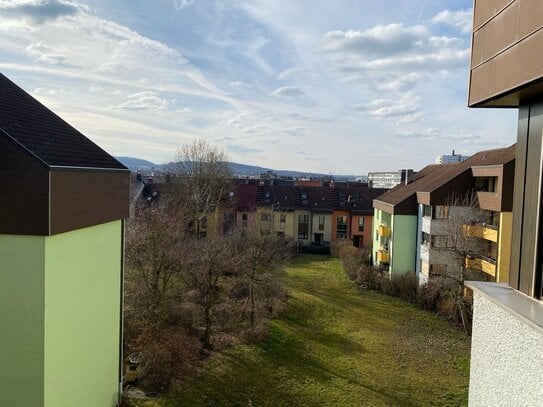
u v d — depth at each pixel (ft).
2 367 22.97
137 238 48.75
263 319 57.52
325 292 78.89
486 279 66.39
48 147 25.31
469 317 63.16
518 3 8.94
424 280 75.41
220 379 42.47
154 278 49.16
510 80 9.29
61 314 24.27
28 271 22.50
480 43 10.82
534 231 9.89
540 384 8.54
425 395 42.19
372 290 81.87
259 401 39.47
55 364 23.77
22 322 22.70
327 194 136.05
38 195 22.02
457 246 65.10
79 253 26.27
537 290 9.82
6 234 22.38
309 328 59.52
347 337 57.26
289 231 128.26
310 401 40.06
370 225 127.44
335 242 117.80
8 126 23.85
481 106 11.43
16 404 23.02
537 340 8.69
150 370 41.57
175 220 60.08
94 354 28.94
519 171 10.64
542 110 9.63
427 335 59.26
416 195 81.87
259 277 63.82
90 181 26.68
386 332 59.93
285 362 47.88
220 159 123.65
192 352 47.03
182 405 36.83
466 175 72.54
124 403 34.78
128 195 33.63
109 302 31.35
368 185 148.97
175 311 54.49
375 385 43.86
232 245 60.95
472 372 11.76
